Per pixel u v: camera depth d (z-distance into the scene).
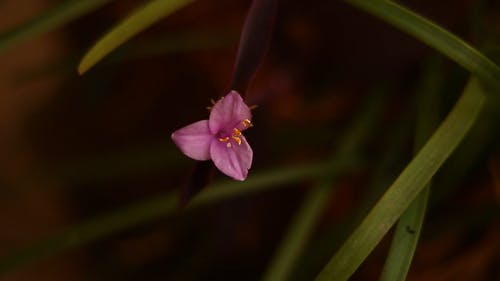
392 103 0.59
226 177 0.55
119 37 0.45
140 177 0.63
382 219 0.45
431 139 0.46
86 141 0.63
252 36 0.46
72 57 0.59
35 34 0.50
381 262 0.59
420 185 0.46
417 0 0.54
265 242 0.62
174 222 0.62
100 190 0.63
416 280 0.59
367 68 0.57
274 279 0.52
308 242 0.60
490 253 0.59
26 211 0.62
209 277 0.61
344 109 0.61
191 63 0.63
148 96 0.64
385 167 0.55
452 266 0.59
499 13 0.57
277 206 0.61
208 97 0.63
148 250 0.63
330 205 0.62
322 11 0.56
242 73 0.46
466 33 0.55
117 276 0.62
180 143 0.45
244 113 0.45
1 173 0.61
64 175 0.60
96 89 0.62
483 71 0.46
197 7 0.63
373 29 0.55
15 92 0.62
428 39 0.46
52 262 0.62
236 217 0.58
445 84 0.54
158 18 0.46
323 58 0.58
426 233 0.56
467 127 0.46
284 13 0.57
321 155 0.61
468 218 0.56
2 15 0.61
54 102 0.63
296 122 0.61
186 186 0.46
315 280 0.45
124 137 0.63
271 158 0.59
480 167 0.56
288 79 0.59
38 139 0.62
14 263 0.53
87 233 0.54
